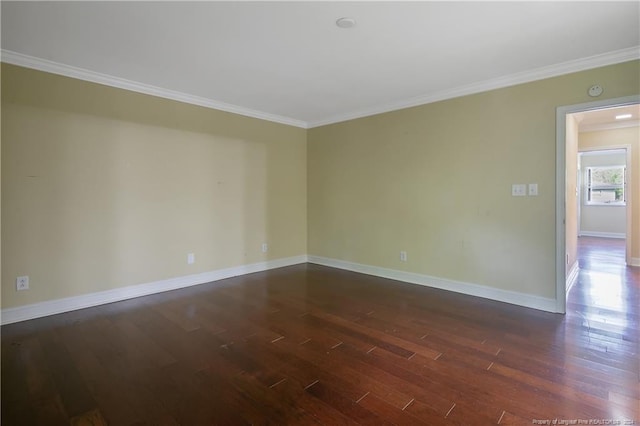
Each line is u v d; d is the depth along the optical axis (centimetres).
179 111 406
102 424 168
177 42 269
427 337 270
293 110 480
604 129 549
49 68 311
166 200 398
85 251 339
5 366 224
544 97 328
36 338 267
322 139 539
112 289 358
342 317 315
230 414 176
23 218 303
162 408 181
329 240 536
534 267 339
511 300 354
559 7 218
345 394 193
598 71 299
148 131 380
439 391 196
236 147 467
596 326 290
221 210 453
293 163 545
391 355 240
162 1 212
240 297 375
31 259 308
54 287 321
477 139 372
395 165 446
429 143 411
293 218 548
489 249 368
